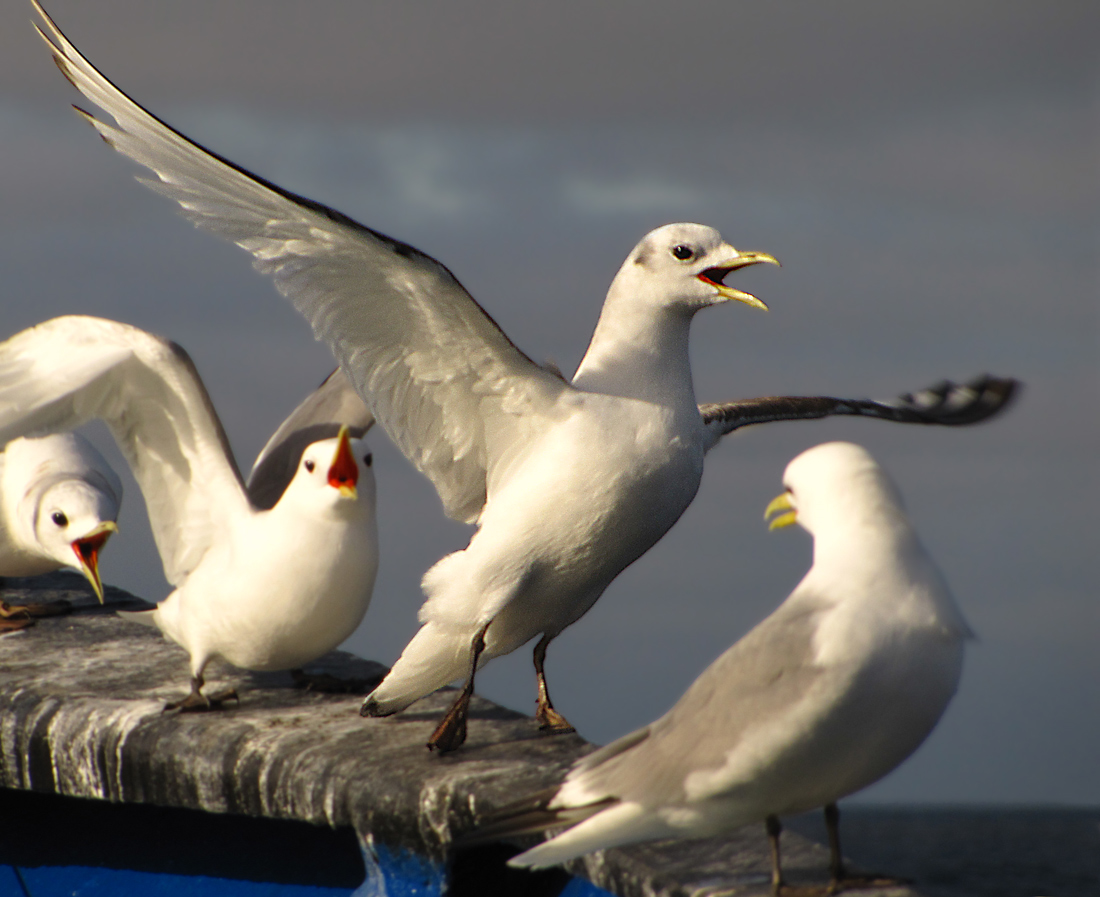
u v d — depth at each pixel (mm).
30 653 10508
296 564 8992
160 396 9594
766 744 5719
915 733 5816
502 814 6578
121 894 9305
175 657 10445
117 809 9430
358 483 9062
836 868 6250
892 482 6035
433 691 9594
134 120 8125
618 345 9234
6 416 9312
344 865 8812
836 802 6227
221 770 8531
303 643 9328
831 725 5648
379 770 8047
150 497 9930
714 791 5891
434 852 7719
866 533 5902
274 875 8977
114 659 10367
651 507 8719
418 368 8641
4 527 11500
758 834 7035
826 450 6141
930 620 5742
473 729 8930
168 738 8766
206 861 9141
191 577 9500
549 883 7887
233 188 8000
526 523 8547
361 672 10148
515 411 8672
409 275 7980
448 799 7664
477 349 8414
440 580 8781
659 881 6570
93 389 9477
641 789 6027
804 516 6176
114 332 9469
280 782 8320
